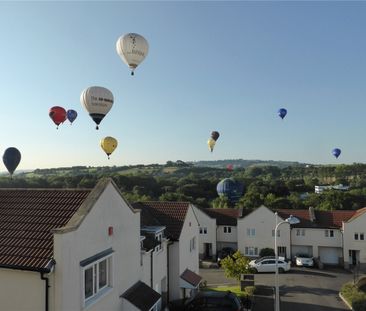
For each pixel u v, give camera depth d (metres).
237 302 20.47
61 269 12.20
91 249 14.14
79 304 13.11
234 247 53.28
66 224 13.75
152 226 24.69
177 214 27.52
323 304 30.33
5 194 16.61
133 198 63.50
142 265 20.56
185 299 24.34
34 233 13.66
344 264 47.06
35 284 12.26
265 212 50.97
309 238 50.03
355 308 28.39
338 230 48.94
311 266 46.09
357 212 50.81
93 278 14.35
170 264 25.39
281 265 43.22
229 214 54.78
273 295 32.69
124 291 16.80
